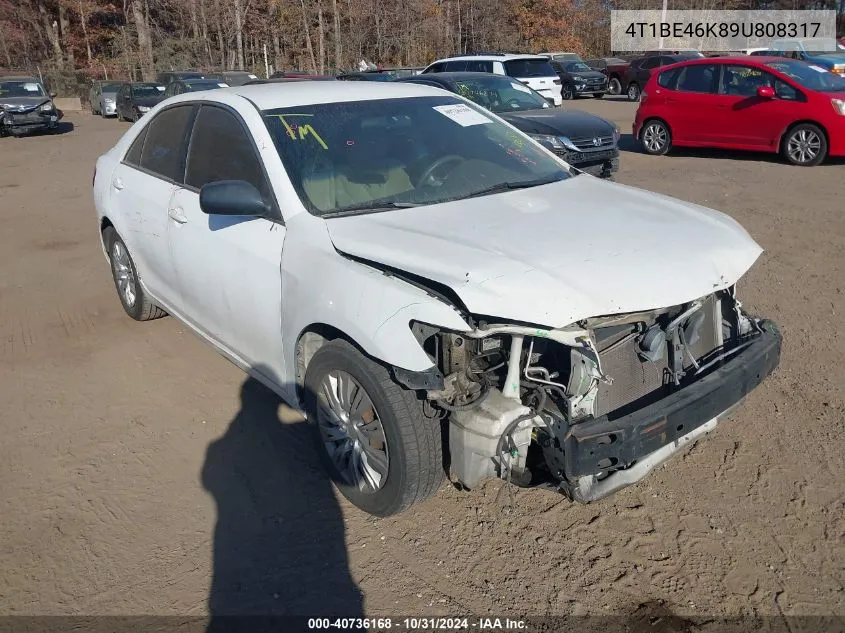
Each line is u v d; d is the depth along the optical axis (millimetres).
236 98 4074
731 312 3410
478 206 3492
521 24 46469
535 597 2850
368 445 3211
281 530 3293
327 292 3131
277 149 3674
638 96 26953
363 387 3061
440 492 3502
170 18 51406
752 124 11805
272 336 3613
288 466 3766
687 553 3035
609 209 3498
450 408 2883
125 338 5453
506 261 2877
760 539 3088
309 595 2918
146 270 5020
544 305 2689
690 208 3609
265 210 3568
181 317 4715
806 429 3836
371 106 4113
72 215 9891
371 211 3482
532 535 3191
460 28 45875
